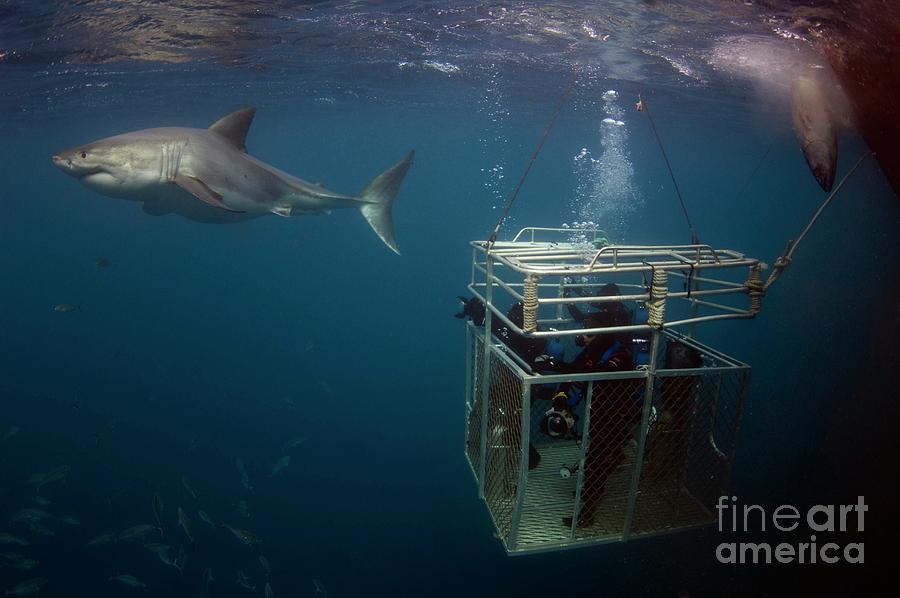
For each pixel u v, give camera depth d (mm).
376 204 9000
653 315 4004
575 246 4953
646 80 16234
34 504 13234
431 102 25297
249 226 7922
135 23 11359
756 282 4277
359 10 10734
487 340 4676
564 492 4988
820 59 5523
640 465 4270
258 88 20344
